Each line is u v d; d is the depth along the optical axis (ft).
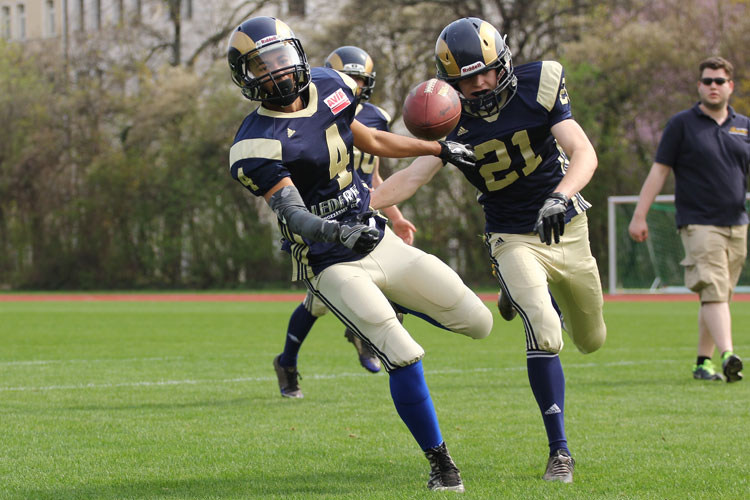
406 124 46.39
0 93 391.04
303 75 42.50
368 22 345.72
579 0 342.23
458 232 339.98
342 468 46.85
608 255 319.68
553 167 50.01
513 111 48.49
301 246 43.42
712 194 77.51
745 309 187.52
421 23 348.59
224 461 48.55
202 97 380.99
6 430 57.47
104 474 45.55
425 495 40.37
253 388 77.00
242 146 41.42
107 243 388.16
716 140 77.66
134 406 67.26
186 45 419.95
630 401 67.05
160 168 379.35
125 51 410.11
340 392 74.23
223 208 369.30
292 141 41.50
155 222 379.55
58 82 404.16
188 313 195.93
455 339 124.16
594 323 52.75
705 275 77.25
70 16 452.35
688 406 64.69
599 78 323.98
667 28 327.06
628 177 321.11
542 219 42.86
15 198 394.11
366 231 37.06
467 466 46.93
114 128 395.55
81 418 61.98
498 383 78.38
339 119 43.42
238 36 41.86
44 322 165.78
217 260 371.35
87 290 385.09
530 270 47.73
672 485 42.14
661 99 323.57
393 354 41.34
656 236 273.95
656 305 212.02
